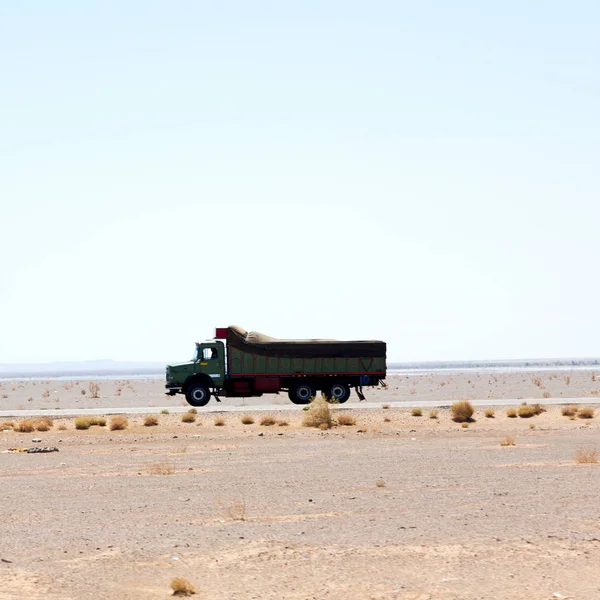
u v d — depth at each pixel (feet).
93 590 43.45
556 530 57.93
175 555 51.55
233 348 228.22
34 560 50.49
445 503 71.82
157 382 612.29
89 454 125.39
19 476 98.63
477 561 49.01
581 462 102.68
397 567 47.88
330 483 86.74
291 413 202.08
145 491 82.79
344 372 230.89
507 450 121.49
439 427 172.04
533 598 41.34
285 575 46.39
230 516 66.39
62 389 493.36
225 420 188.14
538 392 338.75
